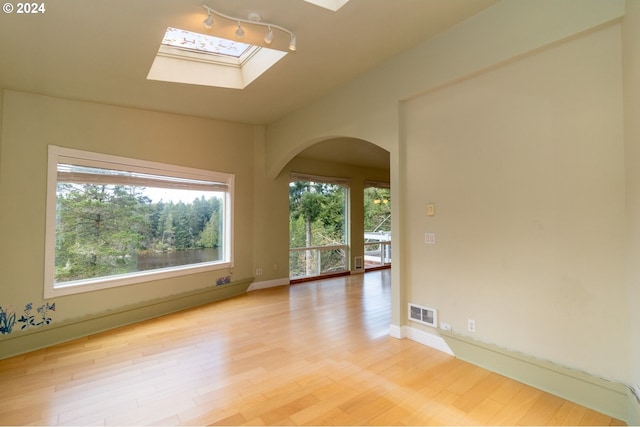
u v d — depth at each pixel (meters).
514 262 2.51
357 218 7.42
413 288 3.28
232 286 5.18
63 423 2.00
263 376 2.57
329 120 4.14
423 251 3.18
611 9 1.98
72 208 3.50
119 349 3.11
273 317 4.08
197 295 4.64
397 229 3.33
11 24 2.26
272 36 2.58
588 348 2.14
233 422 2.01
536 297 2.39
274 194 5.87
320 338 3.36
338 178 7.02
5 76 2.91
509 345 2.54
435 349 3.06
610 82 2.05
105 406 2.18
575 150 2.20
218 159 5.00
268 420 2.03
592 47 2.12
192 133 4.66
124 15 2.27
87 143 3.61
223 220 5.16
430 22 2.71
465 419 2.04
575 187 2.20
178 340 3.33
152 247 4.21
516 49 2.41
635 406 1.86
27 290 3.14
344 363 2.79
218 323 3.86
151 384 2.46
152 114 4.21
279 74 3.54
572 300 2.21
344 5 2.42
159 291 4.18
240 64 3.78
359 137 3.71
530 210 2.42
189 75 3.46
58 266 3.38
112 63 2.87
